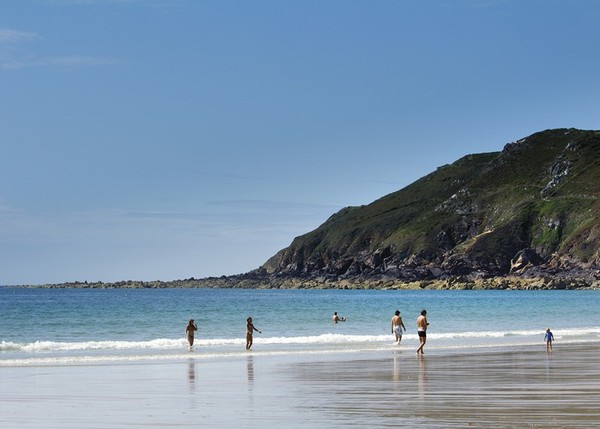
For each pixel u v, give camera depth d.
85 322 90.19
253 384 28.59
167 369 34.88
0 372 33.56
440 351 46.09
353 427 19.06
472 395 24.59
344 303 163.38
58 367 35.97
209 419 20.52
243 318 99.62
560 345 51.59
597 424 18.95
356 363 37.72
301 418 20.52
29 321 92.44
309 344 53.53
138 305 150.88
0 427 19.55
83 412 21.89
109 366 36.47
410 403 22.89
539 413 20.73
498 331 72.75
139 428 19.33
